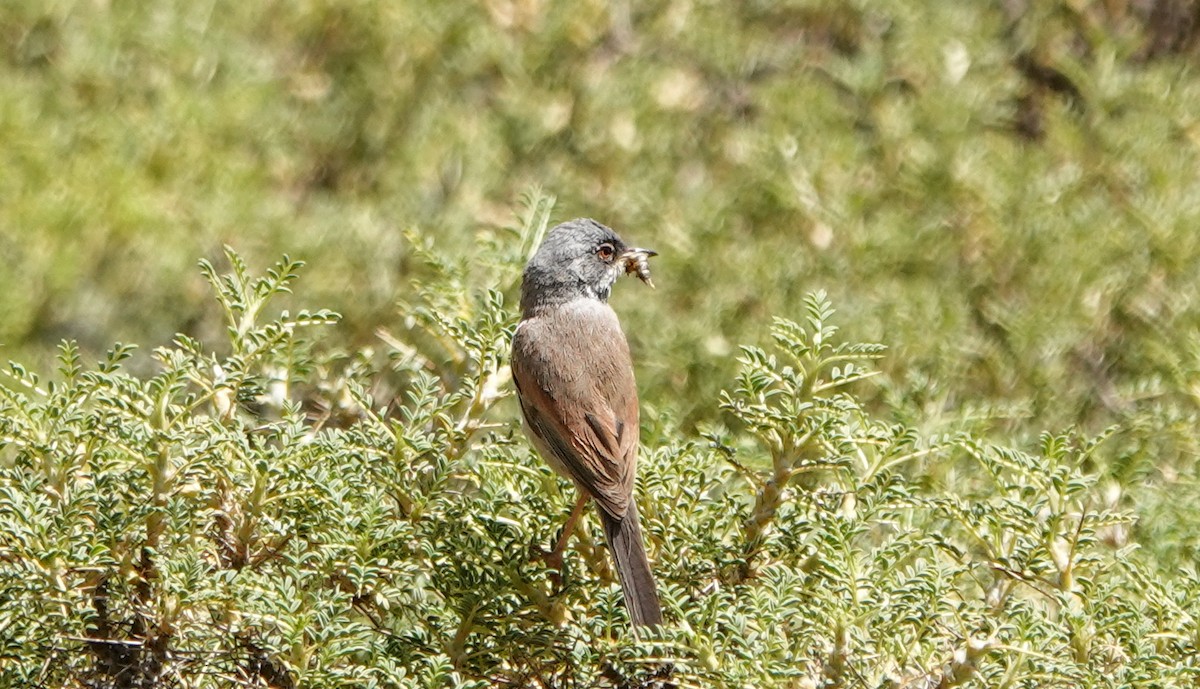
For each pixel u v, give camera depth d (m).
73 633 7.60
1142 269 14.37
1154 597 7.98
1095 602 7.81
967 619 7.80
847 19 18.05
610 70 17.59
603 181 16.44
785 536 8.38
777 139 15.83
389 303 14.44
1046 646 7.59
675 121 17.09
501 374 9.55
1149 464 10.92
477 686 7.31
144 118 16.67
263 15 18.47
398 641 7.95
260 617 7.23
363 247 15.05
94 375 8.11
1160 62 17.33
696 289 14.77
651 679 8.02
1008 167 15.51
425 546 8.16
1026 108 17.81
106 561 7.50
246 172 16.33
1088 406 13.58
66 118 16.88
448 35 17.84
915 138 15.89
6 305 14.63
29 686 7.48
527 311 10.75
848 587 7.56
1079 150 15.81
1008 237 14.73
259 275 15.19
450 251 14.02
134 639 7.88
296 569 7.59
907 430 8.57
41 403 8.43
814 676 7.65
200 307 15.60
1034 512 8.57
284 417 8.84
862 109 16.83
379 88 17.50
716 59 17.67
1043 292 14.19
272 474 8.09
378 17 17.94
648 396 13.24
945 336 13.54
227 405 9.12
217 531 8.35
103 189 15.65
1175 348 13.64
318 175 17.38
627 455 9.19
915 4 17.16
